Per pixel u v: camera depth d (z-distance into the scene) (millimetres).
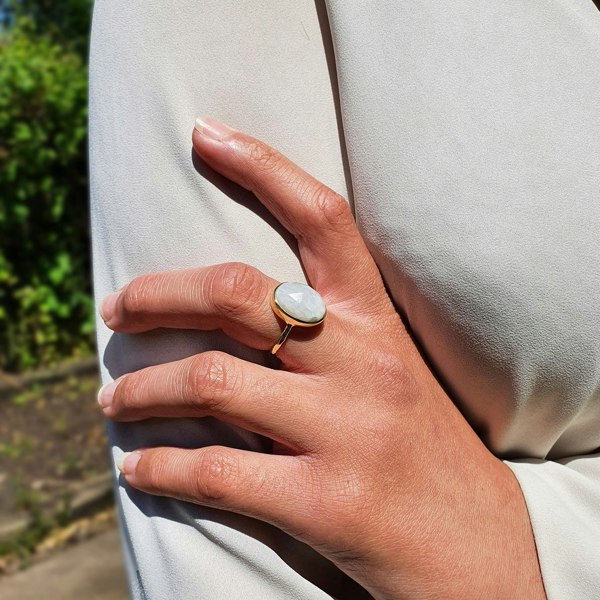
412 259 233
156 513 244
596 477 270
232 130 241
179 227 243
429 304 236
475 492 242
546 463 269
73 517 1095
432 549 230
